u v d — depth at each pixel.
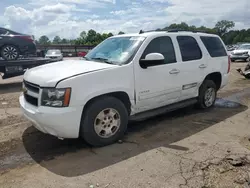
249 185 2.64
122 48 4.16
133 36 4.37
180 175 2.82
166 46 4.46
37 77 3.41
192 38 5.07
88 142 3.51
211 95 5.66
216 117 5.04
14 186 2.65
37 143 3.79
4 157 3.33
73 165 3.10
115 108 3.65
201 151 3.44
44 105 3.20
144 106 4.14
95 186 2.63
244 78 10.73
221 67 5.71
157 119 4.94
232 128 4.39
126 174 2.86
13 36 9.60
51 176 2.84
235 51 20.23
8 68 8.88
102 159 3.24
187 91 4.93
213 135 4.05
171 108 4.66
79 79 3.24
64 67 3.66
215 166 3.03
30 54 10.22
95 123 3.49
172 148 3.55
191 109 5.65
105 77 3.48
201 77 5.19
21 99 3.88
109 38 4.84
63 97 3.14
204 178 2.77
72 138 3.62
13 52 9.65
